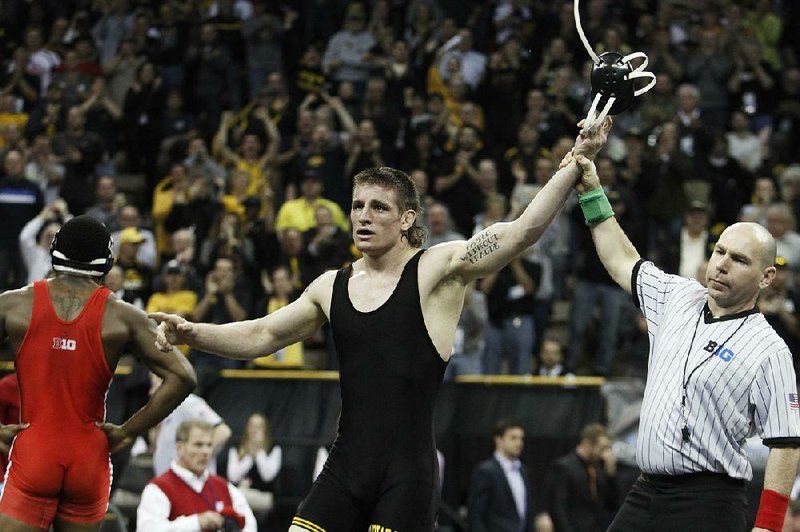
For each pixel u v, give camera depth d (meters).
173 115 26.80
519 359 19.70
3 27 31.08
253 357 8.33
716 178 22.27
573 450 17.38
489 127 25.08
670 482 7.91
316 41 28.27
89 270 8.45
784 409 7.79
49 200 24.33
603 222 8.67
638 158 22.05
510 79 25.23
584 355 20.03
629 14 27.77
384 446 7.70
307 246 20.45
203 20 28.47
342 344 7.88
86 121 26.75
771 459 7.81
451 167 22.86
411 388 7.73
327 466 7.86
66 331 8.31
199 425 12.41
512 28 27.08
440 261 7.85
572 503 15.97
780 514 7.76
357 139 23.47
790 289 19.17
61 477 8.28
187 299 19.59
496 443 16.53
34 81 28.55
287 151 24.47
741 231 8.01
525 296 19.75
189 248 20.20
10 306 8.35
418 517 7.65
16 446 8.32
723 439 7.82
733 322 8.00
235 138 25.31
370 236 7.85
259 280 20.72
